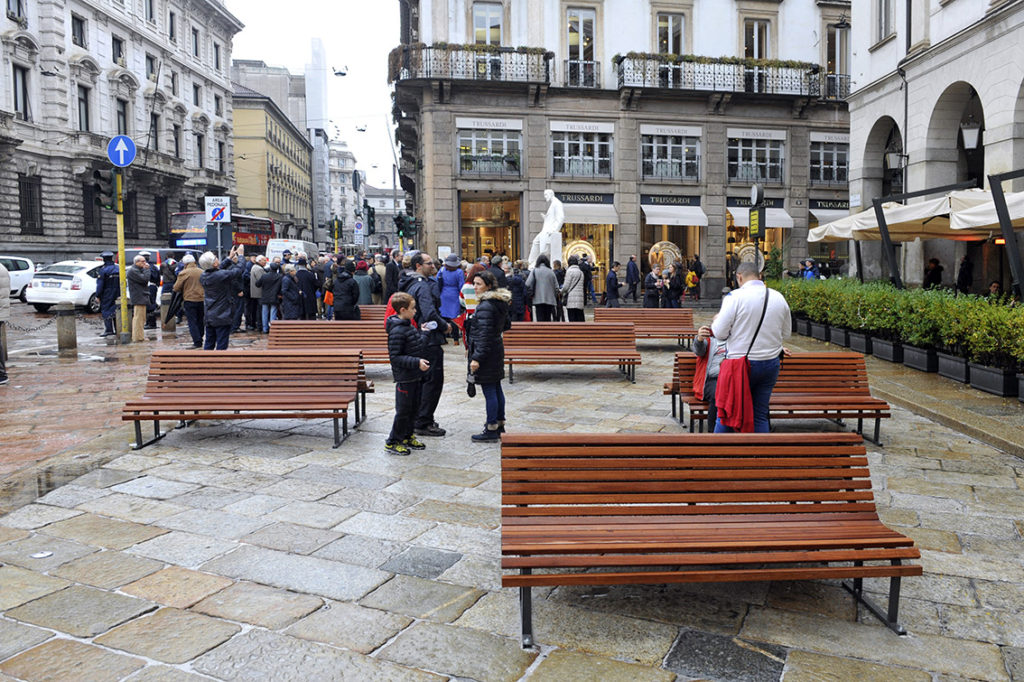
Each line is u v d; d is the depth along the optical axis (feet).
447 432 25.48
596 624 12.32
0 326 34.65
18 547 15.26
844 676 10.82
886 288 43.50
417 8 108.99
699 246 103.96
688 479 13.00
